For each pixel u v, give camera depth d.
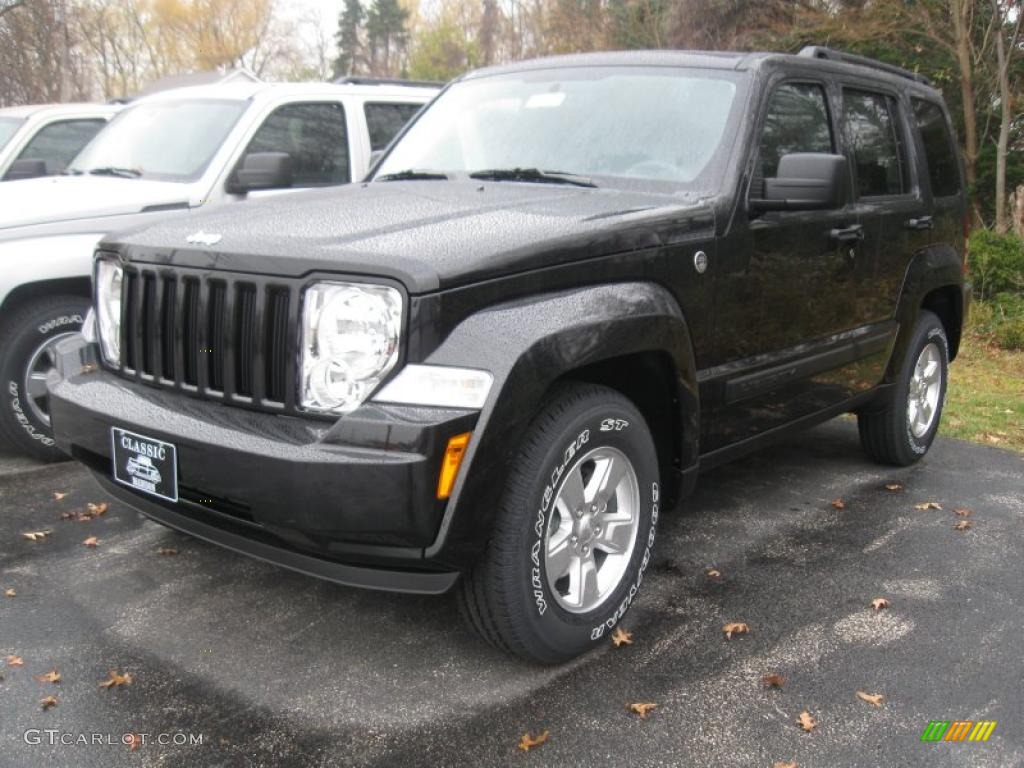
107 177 5.83
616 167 3.70
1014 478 5.18
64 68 22.34
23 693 2.81
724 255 3.44
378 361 2.55
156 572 3.66
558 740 2.64
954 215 5.37
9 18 21.20
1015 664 3.12
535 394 2.63
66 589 3.50
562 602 2.95
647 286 3.11
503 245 2.73
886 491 4.88
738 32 16.44
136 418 2.85
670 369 3.24
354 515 2.47
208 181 5.70
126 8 35.69
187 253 2.88
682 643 3.21
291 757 2.54
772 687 2.94
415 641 3.17
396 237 2.75
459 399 2.51
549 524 2.84
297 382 2.66
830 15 14.32
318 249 2.66
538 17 20.95
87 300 4.96
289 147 6.18
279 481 2.51
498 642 2.88
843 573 3.81
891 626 3.36
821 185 3.38
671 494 3.48
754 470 5.20
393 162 4.30
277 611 3.36
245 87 6.39
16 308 4.79
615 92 4.00
